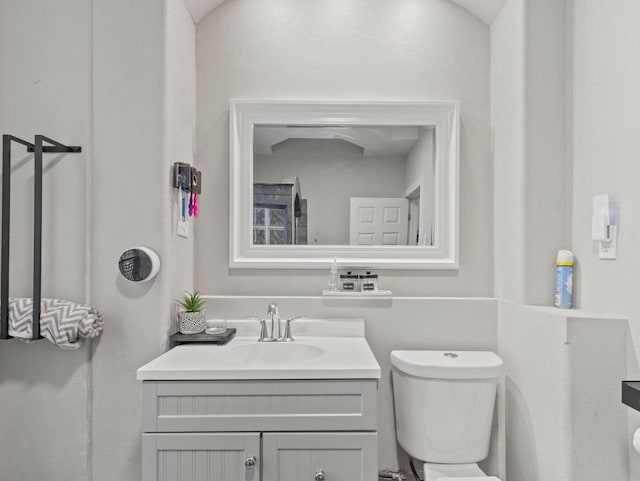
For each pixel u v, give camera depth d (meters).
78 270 1.55
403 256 1.88
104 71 1.56
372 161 1.89
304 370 1.24
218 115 1.89
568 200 1.56
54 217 1.55
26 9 1.57
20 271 1.56
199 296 1.82
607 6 1.35
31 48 1.57
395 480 1.73
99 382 1.54
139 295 1.54
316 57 1.90
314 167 1.89
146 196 1.55
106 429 1.54
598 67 1.40
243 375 1.24
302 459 1.23
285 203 1.89
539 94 1.59
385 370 1.79
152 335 1.54
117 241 1.55
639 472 1.22
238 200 1.88
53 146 1.53
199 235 1.88
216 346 1.57
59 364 1.54
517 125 1.63
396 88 1.88
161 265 1.54
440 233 1.88
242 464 1.22
